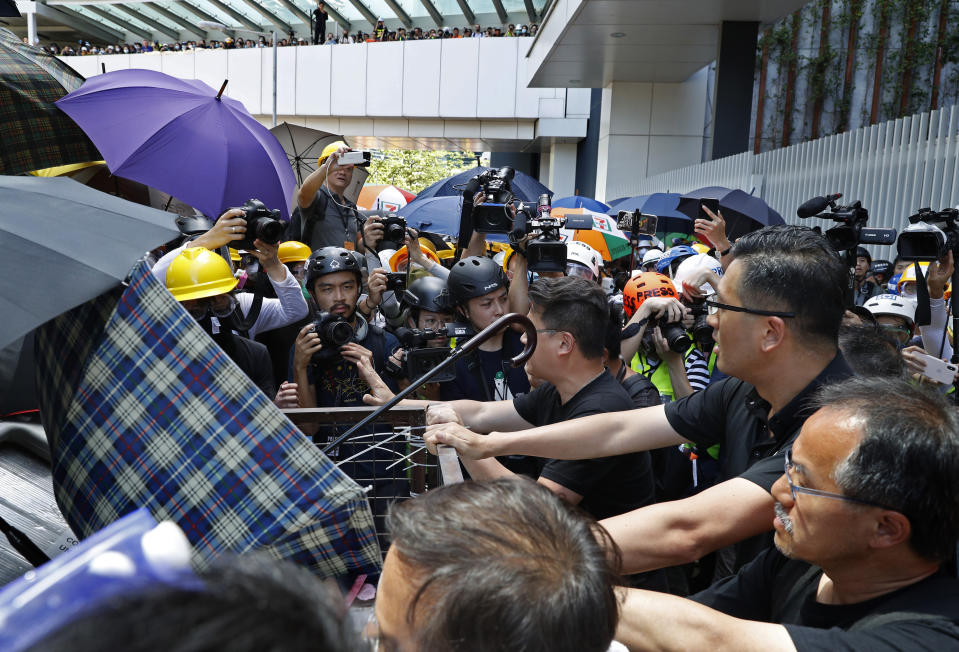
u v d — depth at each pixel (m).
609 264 6.03
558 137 23.42
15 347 1.92
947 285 3.72
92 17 30.98
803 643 1.06
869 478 1.09
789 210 9.49
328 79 24.48
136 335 1.19
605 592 0.73
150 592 0.36
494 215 3.60
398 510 0.80
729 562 2.58
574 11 13.02
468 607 0.67
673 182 14.57
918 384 1.28
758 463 1.48
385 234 3.89
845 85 17.59
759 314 1.59
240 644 0.35
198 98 4.07
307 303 3.62
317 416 1.94
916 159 7.12
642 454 2.17
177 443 1.16
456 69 23.36
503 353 2.98
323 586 0.43
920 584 1.16
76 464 1.19
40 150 3.67
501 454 1.88
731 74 13.53
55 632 0.34
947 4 17.02
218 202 3.95
